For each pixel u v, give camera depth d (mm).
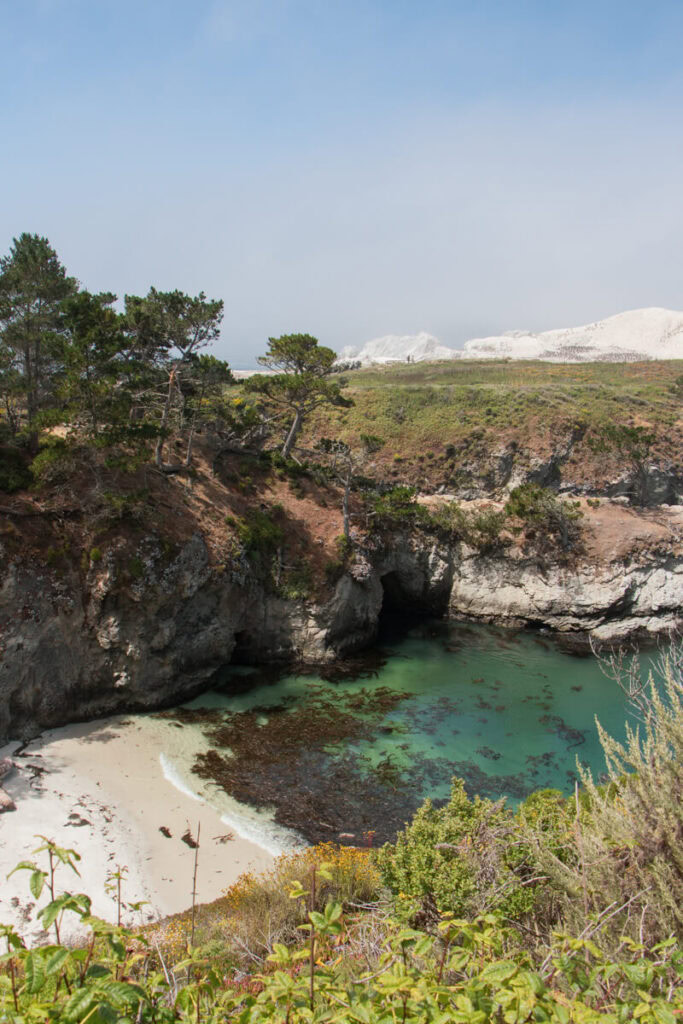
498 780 35125
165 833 28766
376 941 9391
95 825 28703
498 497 77562
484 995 5371
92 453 44719
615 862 9305
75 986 5219
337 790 33500
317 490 62812
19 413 51125
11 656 35906
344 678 48312
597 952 5555
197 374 57094
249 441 66500
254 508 55531
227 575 46500
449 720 41969
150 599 40719
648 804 9742
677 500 80062
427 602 64875
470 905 12445
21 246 44281
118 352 47062
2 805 28828
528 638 58906
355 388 99250
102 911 23156
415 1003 5090
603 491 77188
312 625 50875
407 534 63125
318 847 25234
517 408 87125
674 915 8555
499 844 13664
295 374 61250
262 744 37719
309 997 5301
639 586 60531
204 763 35156
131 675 40219
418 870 14359
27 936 21562
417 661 52312
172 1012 5574
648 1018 4891
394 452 80062
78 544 40469
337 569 52906
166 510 46562
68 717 38188
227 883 25750
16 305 42938
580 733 40719
